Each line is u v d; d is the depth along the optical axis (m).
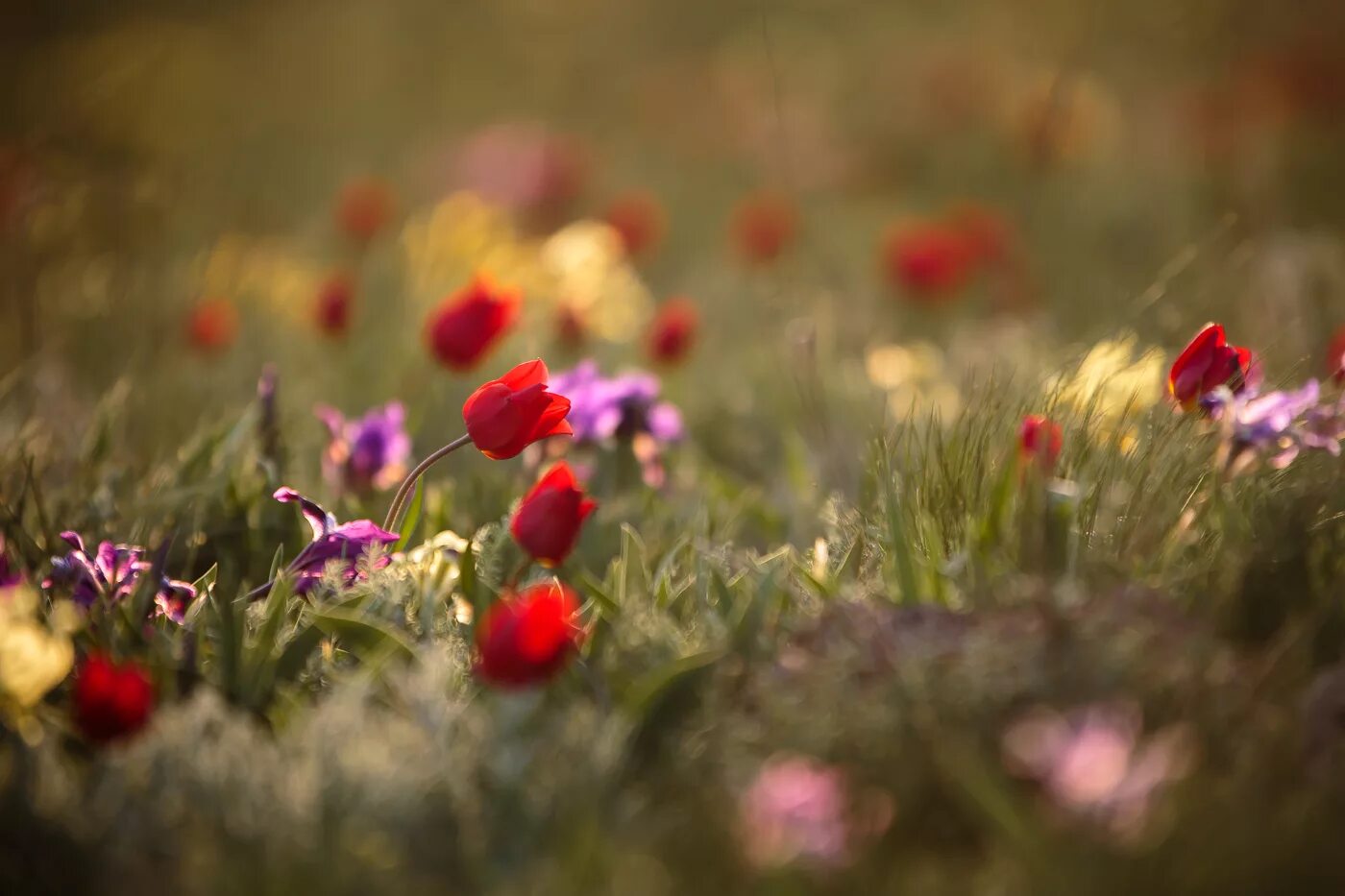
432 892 1.60
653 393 2.00
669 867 1.61
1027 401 1.90
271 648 1.73
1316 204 3.40
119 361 2.44
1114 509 1.79
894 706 1.64
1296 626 1.71
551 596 1.65
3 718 1.67
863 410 2.24
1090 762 1.58
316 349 2.62
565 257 2.94
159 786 1.63
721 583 1.77
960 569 1.75
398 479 1.99
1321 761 1.63
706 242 4.06
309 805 1.61
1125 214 3.66
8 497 1.94
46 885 1.61
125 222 3.20
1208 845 1.59
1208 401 1.78
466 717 1.67
